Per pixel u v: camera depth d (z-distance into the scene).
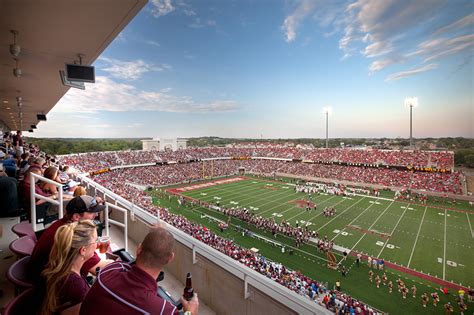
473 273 20.88
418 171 58.38
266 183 61.50
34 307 2.48
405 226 31.75
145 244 2.13
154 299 2.02
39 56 8.64
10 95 15.72
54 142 94.12
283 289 3.51
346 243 26.72
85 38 7.32
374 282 19.50
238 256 21.48
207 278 4.59
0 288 3.79
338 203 42.47
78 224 2.58
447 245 26.31
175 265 5.37
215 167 79.19
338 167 68.88
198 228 26.75
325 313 3.10
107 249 4.52
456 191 47.19
